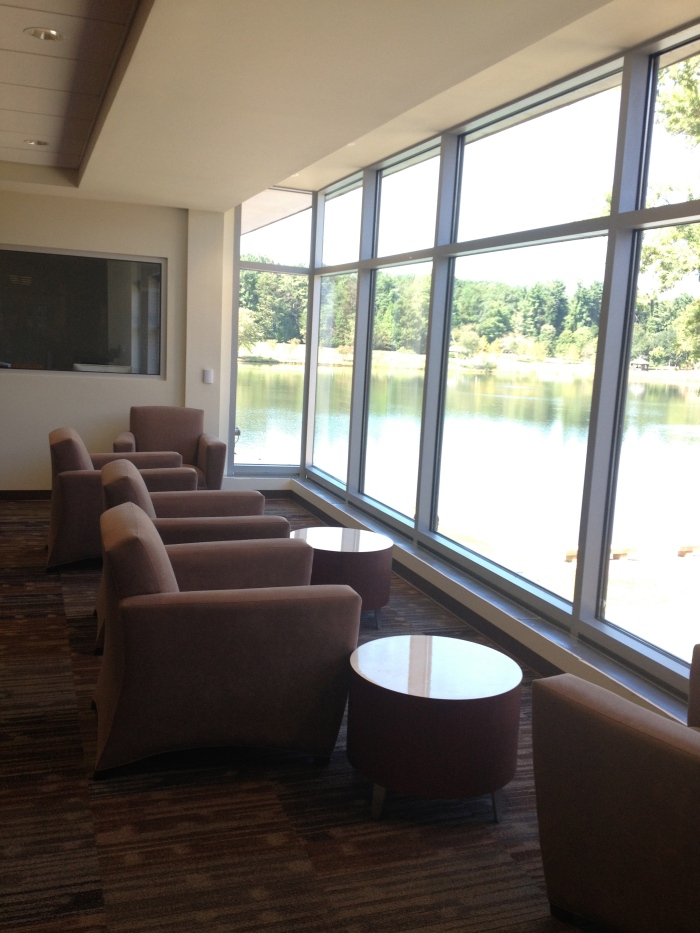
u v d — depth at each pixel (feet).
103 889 7.77
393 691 8.94
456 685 9.20
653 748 6.52
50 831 8.64
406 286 20.65
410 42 9.68
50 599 16.12
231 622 9.47
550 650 13.47
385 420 21.94
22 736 10.66
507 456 16.29
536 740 7.47
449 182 18.06
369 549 15.31
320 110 12.75
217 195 21.74
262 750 10.68
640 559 12.65
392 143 19.06
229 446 26.50
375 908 7.70
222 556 11.84
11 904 7.50
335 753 10.76
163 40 9.96
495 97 15.08
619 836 6.87
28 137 18.12
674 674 11.41
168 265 24.91
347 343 24.11
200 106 12.85
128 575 9.27
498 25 9.05
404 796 9.77
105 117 14.15
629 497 12.92
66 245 23.99
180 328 25.35
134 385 25.22
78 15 10.75
